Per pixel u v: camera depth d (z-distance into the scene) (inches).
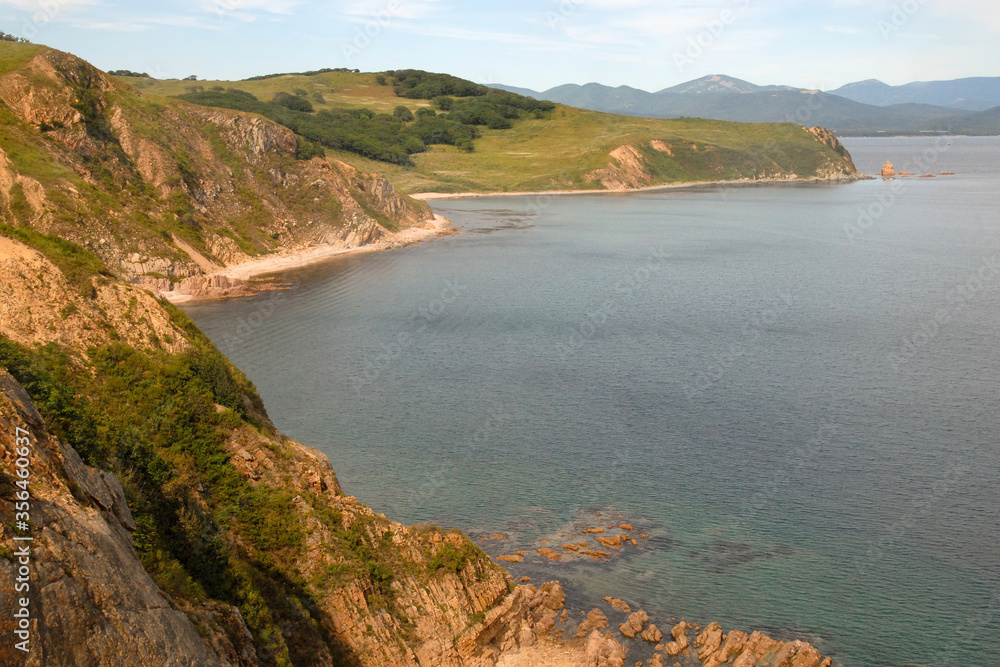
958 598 1584.6
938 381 2822.3
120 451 1227.2
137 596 789.9
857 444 2276.1
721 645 1473.9
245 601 1133.7
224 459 1425.9
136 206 4736.7
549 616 1572.3
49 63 4881.9
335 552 1378.0
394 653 1314.0
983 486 2015.3
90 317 1529.3
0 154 4183.1
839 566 1697.8
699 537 1820.9
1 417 802.8
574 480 2078.0
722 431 2378.2
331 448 2247.8
